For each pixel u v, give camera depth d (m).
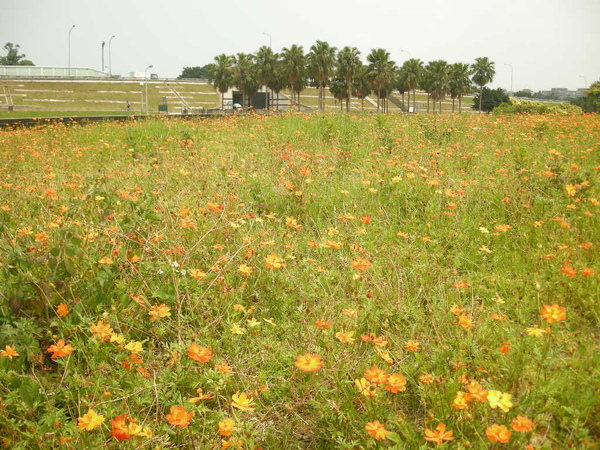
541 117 13.83
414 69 79.75
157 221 4.23
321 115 13.68
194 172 6.57
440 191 5.21
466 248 4.43
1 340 2.60
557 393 2.41
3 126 16.09
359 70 68.50
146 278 3.52
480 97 95.38
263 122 13.86
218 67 73.19
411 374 2.68
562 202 4.98
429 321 3.14
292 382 2.62
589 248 3.95
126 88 94.31
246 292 3.64
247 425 2.25
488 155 7.77
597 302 3.26
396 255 4.11
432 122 12.61
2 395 2.44
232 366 2.78
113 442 2.26
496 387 2.46
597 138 9.67
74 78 95.88
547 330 2.45
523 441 2.13
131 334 3.14
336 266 4.09
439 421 2.29
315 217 5.23
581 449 2.11
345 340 2.44
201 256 4.03
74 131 13.62
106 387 2.51
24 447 2.21
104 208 4.56
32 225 4.40
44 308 3.09
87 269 3.46
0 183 5.75
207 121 15.59
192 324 3.29
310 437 2.51
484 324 3.09
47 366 2.97
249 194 5.62
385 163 6.86
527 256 4.11
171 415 2.04
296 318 3.33
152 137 11.09
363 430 2.30
